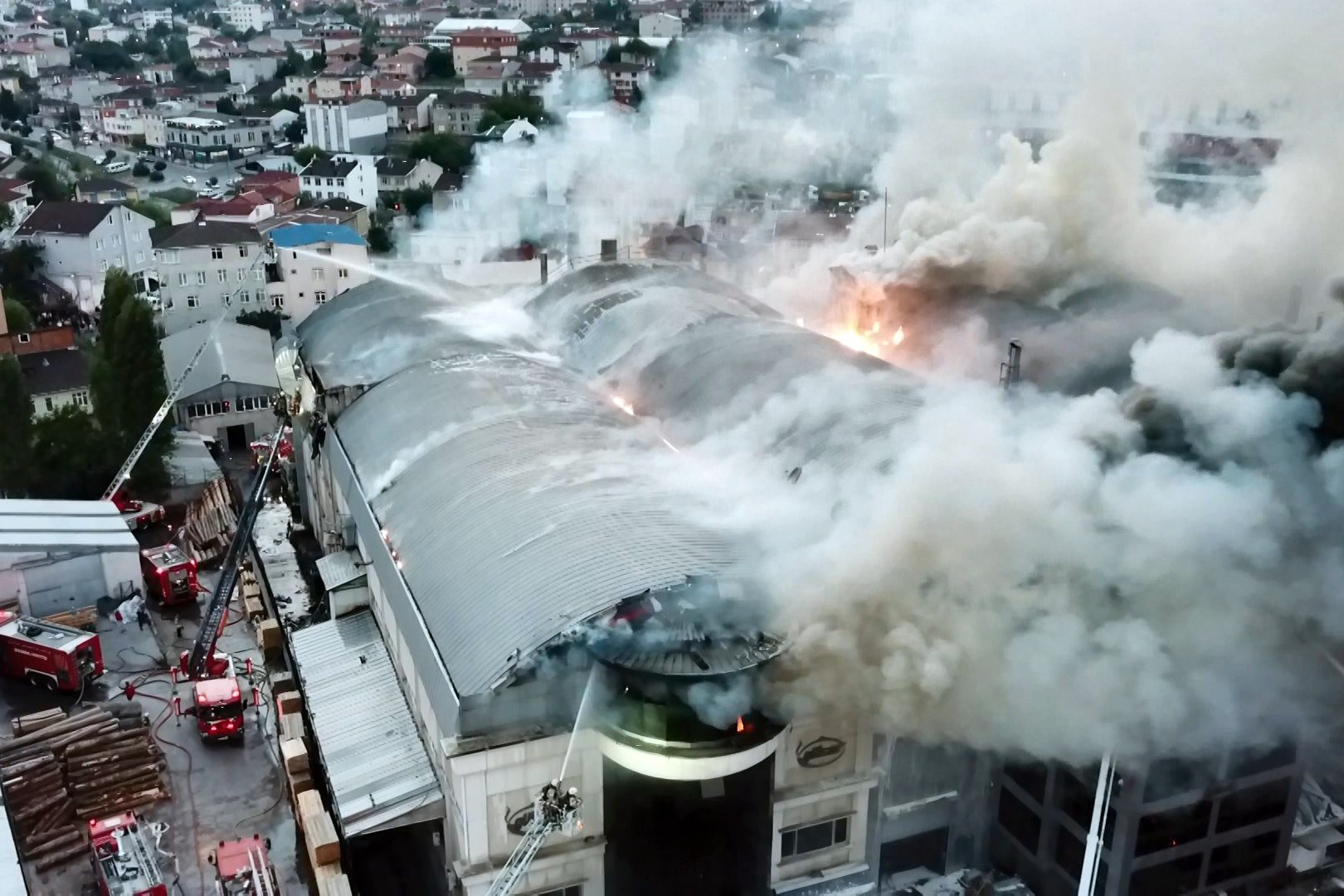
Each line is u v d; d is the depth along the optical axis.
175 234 80.56
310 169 116.75
